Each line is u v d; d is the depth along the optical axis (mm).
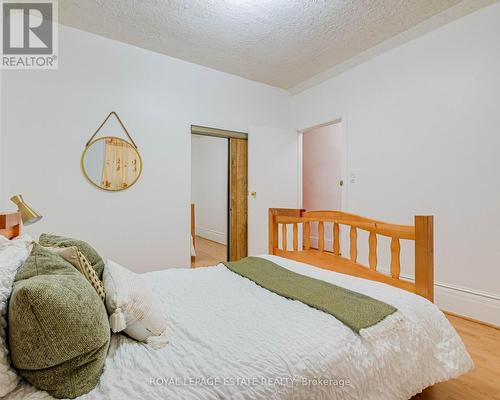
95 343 754
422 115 2576
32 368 691
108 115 2764
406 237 1458
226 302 1307
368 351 1002
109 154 2768
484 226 2197
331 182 4504
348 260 1795
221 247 5023
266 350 901
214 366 829
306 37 2705
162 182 3062
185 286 1524
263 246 3688
